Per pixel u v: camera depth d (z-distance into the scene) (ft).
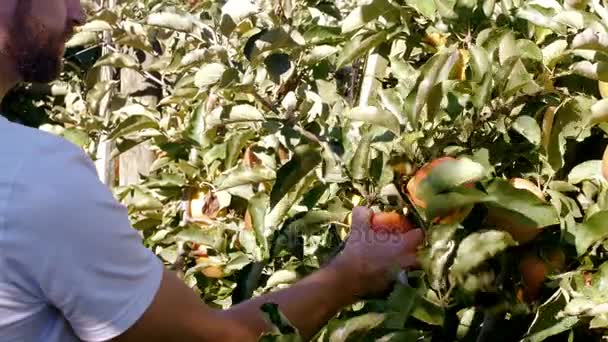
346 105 6.42
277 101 6.51
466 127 5.07
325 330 4.81
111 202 3.67
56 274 3.53
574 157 5.45
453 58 4.92
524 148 5.12
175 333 3.87
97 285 3.61
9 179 3.48
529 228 4.72
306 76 6.72
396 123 5.08
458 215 4.54
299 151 5.43
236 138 6.37
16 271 3.51
